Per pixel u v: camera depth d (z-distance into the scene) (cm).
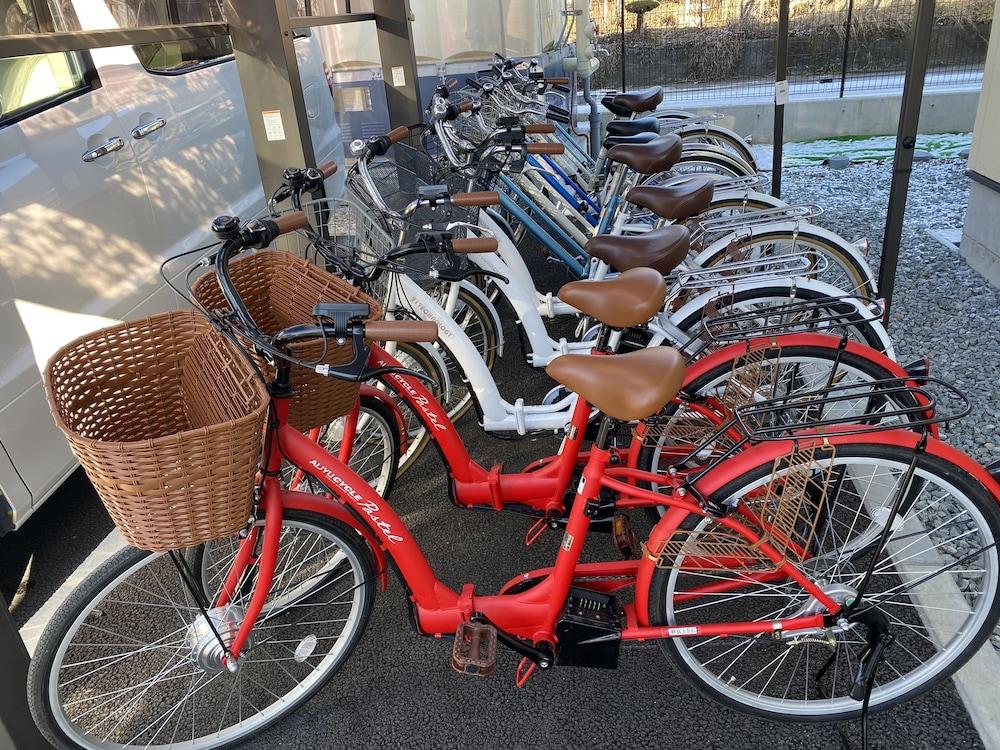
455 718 194
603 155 423
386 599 234
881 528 187
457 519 269
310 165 330
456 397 322
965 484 159
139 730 197
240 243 163
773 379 207
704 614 219
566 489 212
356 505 172
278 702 193
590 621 173
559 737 186
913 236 504
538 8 632
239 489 142
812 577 175
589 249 238
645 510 241
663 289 187
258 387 144
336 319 146
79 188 270
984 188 425
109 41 262
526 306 294
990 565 167
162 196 318
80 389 157
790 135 911
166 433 174
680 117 540
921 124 881
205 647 171
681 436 216
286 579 225
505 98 455
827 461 159
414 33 599
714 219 287
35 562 265
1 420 231
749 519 172
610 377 154
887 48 1061
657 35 1151
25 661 173
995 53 404
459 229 282
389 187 267
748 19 1124
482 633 173
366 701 200
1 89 246
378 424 247
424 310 249
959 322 379
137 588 217
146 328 165
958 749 175
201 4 355
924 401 193
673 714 191
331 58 562
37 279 248
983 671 191
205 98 360
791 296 235
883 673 193
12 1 249
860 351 207
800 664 201
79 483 309
